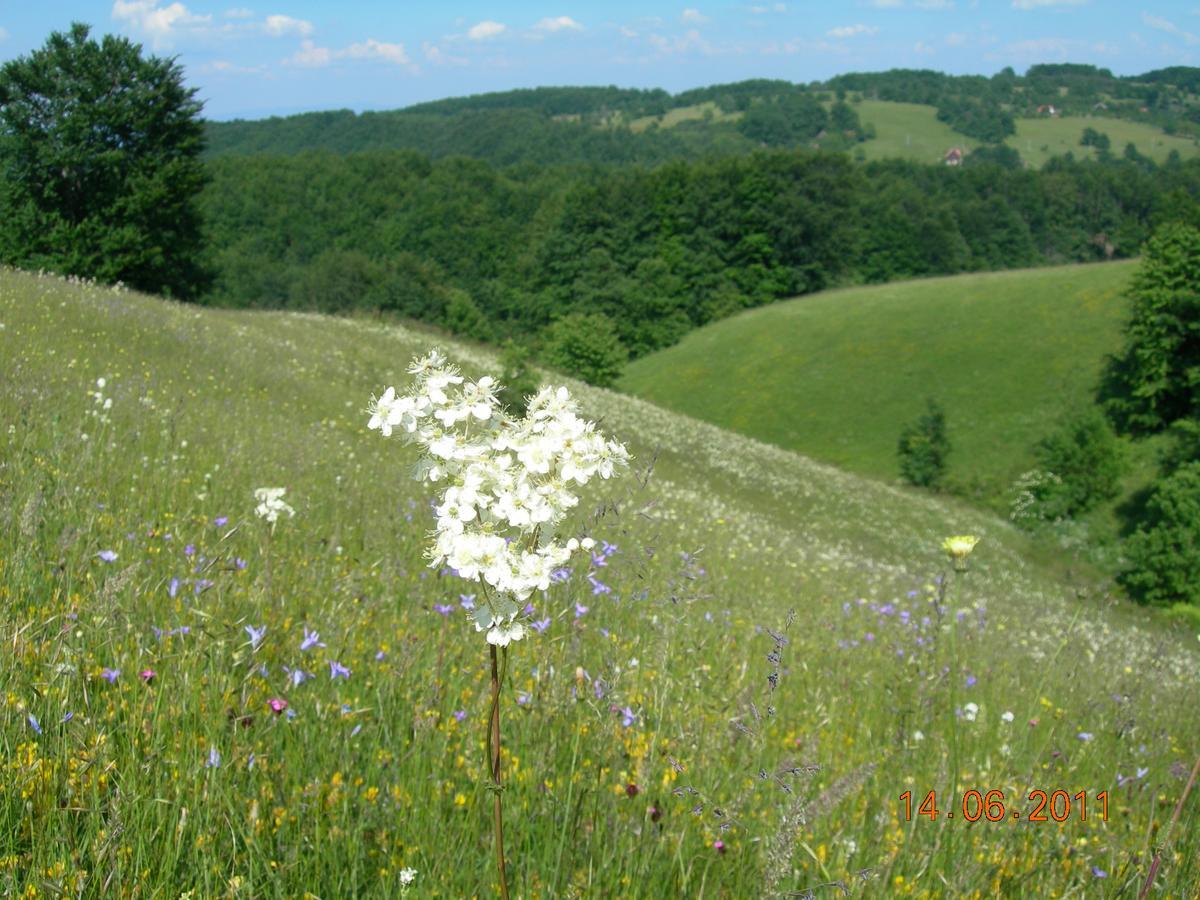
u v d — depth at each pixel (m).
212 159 111.44
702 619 6.02
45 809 2.72
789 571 11.05
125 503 5.89
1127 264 65.50
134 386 10.81
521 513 2.20
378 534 6.59
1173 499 32.72
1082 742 5.38
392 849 3.06
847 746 4.69
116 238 43.41
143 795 2.81
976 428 52.16
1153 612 30.64
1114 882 3.51
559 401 2.36
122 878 2.56
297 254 104.25
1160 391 47.97
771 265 90.31
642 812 3.28
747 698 3.48
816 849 3.40
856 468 53.69
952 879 3.29
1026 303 61.94
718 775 3.76
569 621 4.32
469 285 100.12
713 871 3.23
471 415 2.29
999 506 43.06
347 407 16.81
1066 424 44.75
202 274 49.06
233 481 7.41
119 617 3.70
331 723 3.52
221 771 3.00
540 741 3.55
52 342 12.28
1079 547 37.16
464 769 3.51
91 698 3.26
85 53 43.34
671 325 85.94
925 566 23.72
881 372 61.09
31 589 3.99
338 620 4.55
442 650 4.11
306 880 2.81
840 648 6.96
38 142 42.31
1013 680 6.77
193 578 4.37
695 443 32.62
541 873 2.99
